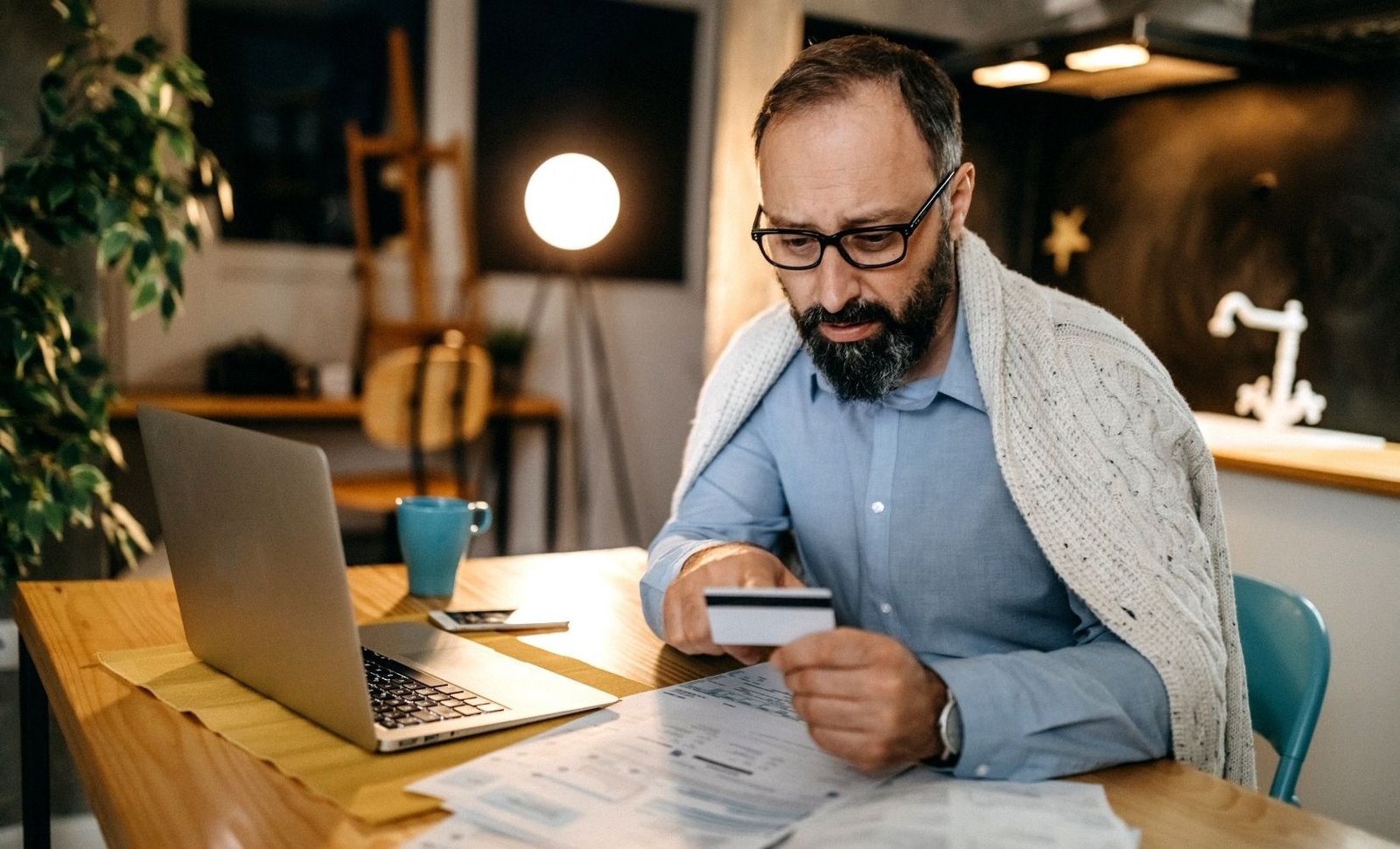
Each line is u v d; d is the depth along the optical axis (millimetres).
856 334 1032
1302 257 2775
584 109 3914
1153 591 974
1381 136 2604
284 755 815
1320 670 1179
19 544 1832
